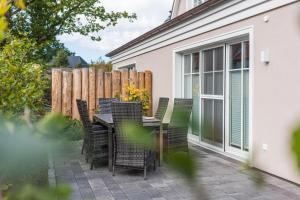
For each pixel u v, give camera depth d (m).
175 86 9.05
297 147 0.34
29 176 0.58
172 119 0.52
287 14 4.89
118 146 5.29
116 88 10.21
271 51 5.28
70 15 11.21
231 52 6.77
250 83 5.83
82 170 5.71
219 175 5.12
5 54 3.37
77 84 9.77
